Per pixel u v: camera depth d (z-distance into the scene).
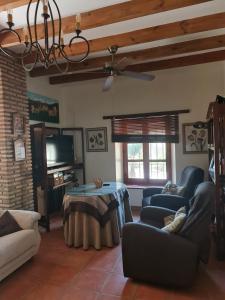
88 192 3.56
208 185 2.63
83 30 2.99
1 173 3.62
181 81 4.85
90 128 5.57
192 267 2.28
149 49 3.76
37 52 1.79
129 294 2.33
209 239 2.39
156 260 2.38
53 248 3.39
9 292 2.42
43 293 2.39
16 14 2.64
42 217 4.18
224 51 3.93
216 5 2.62
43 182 4.12
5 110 3.59
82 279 2.61
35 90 4.81
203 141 4.71
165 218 2.97
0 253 2.49
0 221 2.99
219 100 2.95
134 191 5.24
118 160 5.50
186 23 2.91
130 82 5.20
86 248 3.29
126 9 2.50
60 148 5.18
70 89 5.70
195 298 2.24
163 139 5.02
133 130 5.23
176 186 4.18
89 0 2.46
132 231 2.47
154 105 5.04
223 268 2.74
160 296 2.29
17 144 3.78
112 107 5.37
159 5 2.38
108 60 4.08
